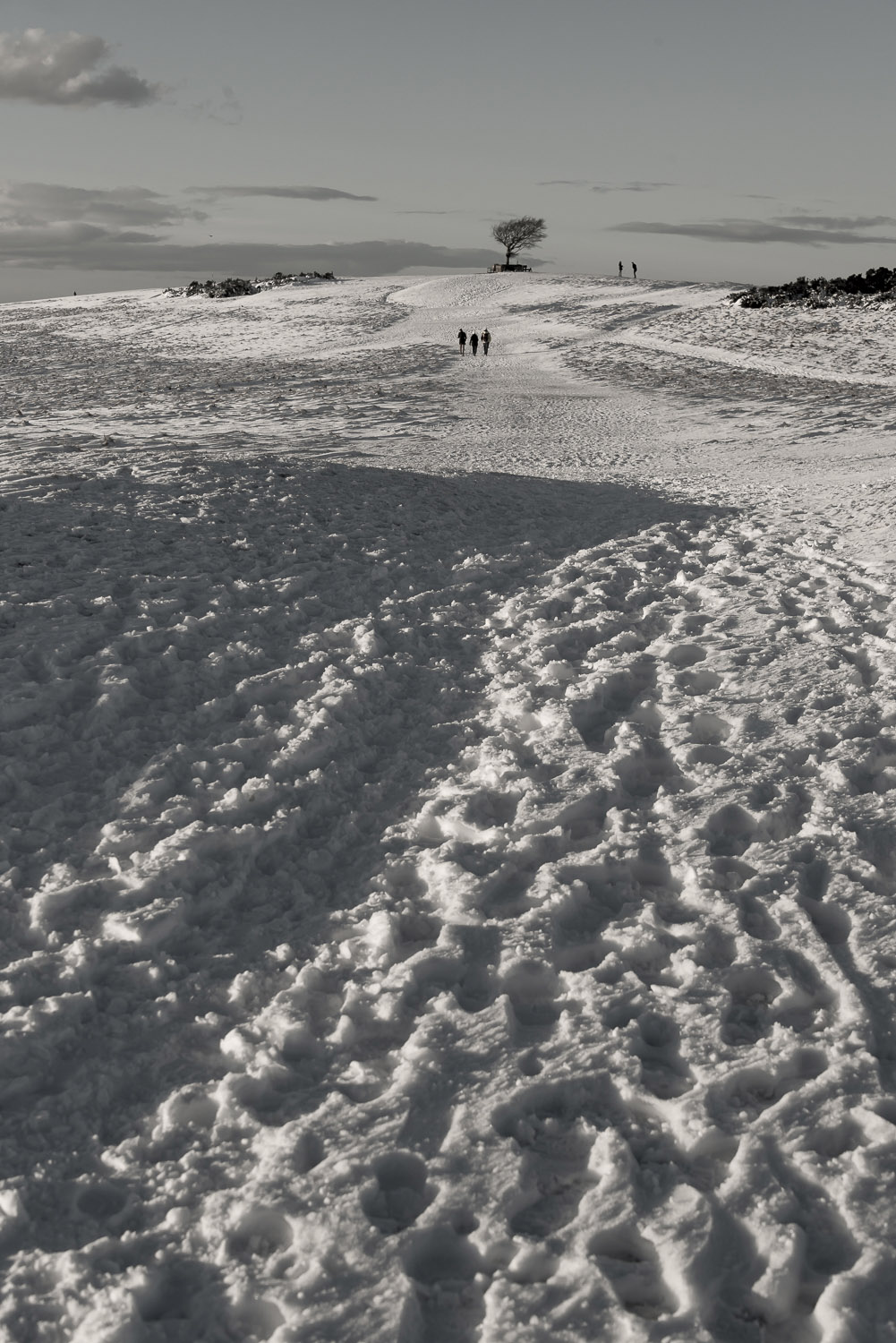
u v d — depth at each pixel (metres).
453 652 7.42
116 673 6.21
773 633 7.50
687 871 4.38
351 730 5.89
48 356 50.19
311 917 4.19
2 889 4.20
